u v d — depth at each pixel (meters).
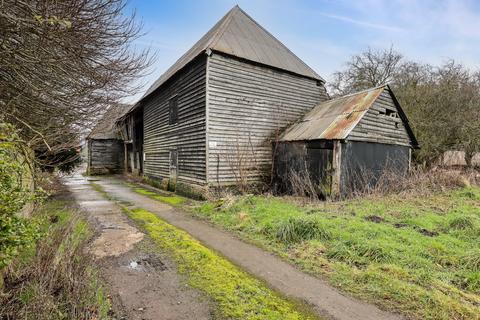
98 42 4.04
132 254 4.75
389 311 3.07
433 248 4.59
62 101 4.28
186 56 15.10
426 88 15.62
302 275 3.99
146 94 16.81
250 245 5.30
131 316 2.95
